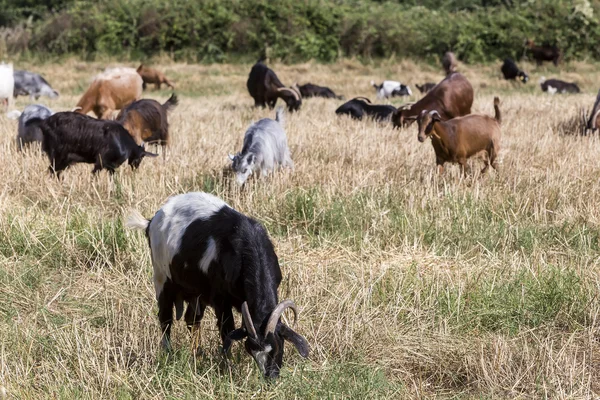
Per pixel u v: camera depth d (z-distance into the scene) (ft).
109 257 29.27
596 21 135.85
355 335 22.95
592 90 110.73
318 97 94.48
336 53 136.36
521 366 21.45
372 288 25.73
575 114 66.13
